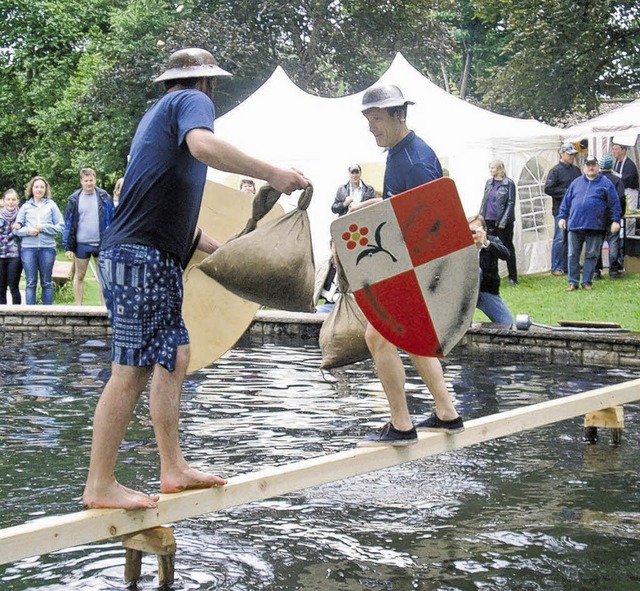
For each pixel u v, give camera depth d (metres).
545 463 6.77
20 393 8.98
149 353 4.18
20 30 48.34
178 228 4.20
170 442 4.37
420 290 4.82
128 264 4.13
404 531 5.30
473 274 4.87
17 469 6.37
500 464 6.74
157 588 4.47
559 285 17.33
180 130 4.07
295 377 9.99
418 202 4.76
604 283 17.30
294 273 4.60
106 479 4.21
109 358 11.22
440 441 5.48
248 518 5.51
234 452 6.86
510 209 17.30
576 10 33.56
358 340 5.25
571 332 11.41
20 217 14.38
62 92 45.97
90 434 7.38
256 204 4.67
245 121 18.73
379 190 18.59
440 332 4.88
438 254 4.82
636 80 34.88
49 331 13.46
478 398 8.83
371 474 6.46
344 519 5.51
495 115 19.75
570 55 34.03
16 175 50.03
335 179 18.02
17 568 4.72
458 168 18.53
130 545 4.52
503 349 11.72
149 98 40.12
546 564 4.82
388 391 5.21
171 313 4.24
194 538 5.16
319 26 39.41
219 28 37.94
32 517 5.38
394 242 4.77
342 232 4.72
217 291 4.87
